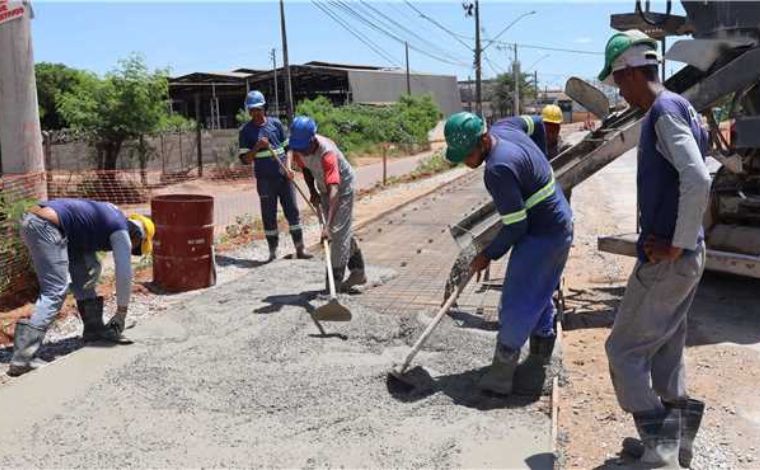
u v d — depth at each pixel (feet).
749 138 19.52
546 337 14.44
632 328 10.66
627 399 10.80
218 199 55.11
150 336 17.38
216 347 16.55
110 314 20.24
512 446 11.66
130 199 57.16
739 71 18.89
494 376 13.57
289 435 12.19
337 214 20.16
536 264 13.07
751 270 19.58
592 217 38.58
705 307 20.74
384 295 20.97
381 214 37.65
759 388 14.78
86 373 15.14
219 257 28.37
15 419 12.96
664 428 10.69
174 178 69.36
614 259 27.37
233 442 11.98
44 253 16.15
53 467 11.26
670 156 9.77
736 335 18.19
